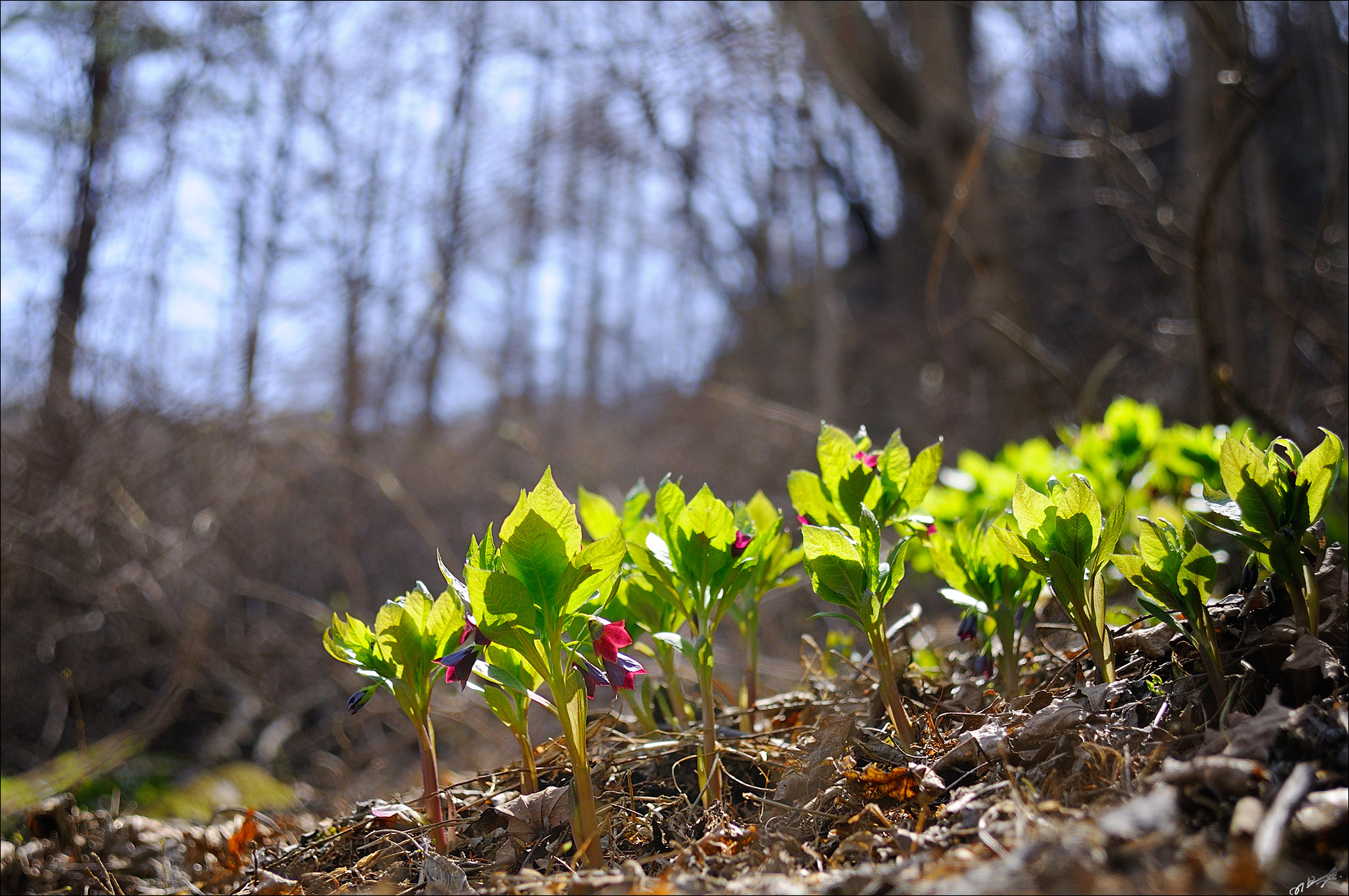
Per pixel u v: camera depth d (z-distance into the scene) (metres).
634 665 1.58
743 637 2.39
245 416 6.71
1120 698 1.78
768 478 8.65
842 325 11.08
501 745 4.24
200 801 4.04
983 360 8.01
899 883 1.30
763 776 2.03
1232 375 4.08
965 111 7.21
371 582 7.09
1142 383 6.70
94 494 5.82
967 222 7.13
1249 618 1.78
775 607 5.38
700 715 2.51
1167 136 5.88
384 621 1.78
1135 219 5.31
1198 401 4.98
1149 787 1.42
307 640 6.09
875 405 10.12
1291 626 1.67
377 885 1.75
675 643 1.86
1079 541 1.71
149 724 4.89
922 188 8.30
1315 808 1.22
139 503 6.29
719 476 9.05
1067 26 7.57
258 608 6.50
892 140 8.09
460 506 8.51
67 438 5.81
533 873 1.61
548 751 2.32
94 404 6.04
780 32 7.79
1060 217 10.46
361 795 3.71
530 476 9.10
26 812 3.46
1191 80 5.48
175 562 5.89
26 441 5.77
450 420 10.78
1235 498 1.65
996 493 2.61
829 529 1.77
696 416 11.08
